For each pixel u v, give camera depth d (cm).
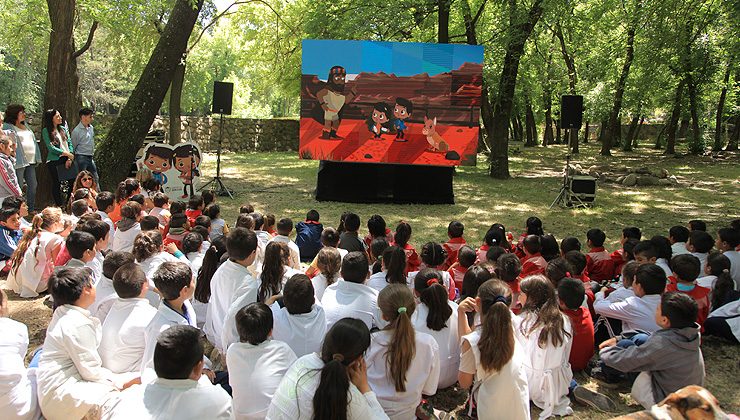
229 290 363
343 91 1012
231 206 968
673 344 312
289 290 318
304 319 321
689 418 185
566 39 2217
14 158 679
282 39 1862
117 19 1294
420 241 762
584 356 368
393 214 941
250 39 1925
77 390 271
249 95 4250
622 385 368
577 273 444
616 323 418
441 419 321
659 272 371
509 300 306
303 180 1309
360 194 1053
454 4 1474
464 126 1020
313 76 1010
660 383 321
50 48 812
